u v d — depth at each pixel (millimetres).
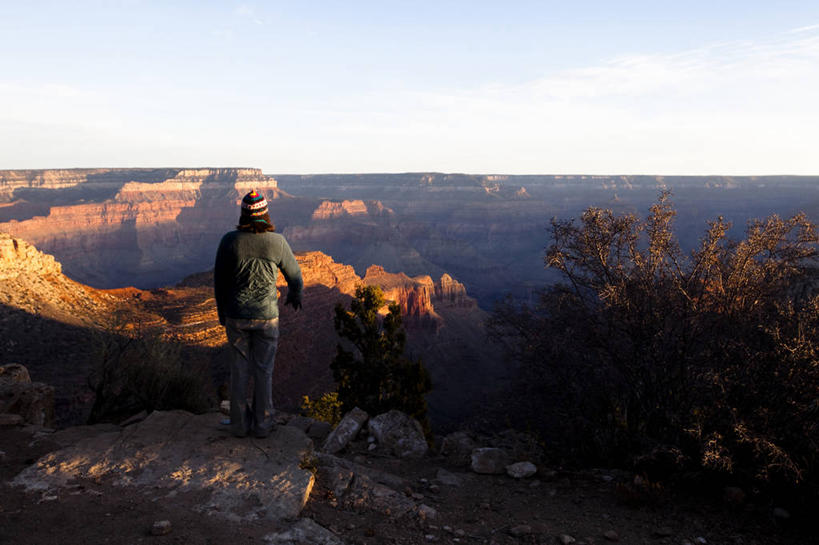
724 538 5035
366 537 4344
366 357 13406
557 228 8031
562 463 7531
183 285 73688
